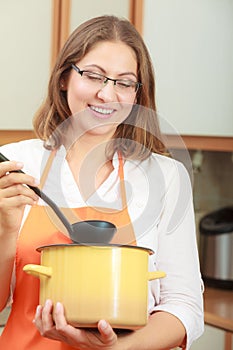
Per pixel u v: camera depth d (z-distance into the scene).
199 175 3.78
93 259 1.29
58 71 1.68
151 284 1.66
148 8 3.07
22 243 1.66
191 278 1.66
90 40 1.58
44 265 1.34
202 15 3.17
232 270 3.45
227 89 3.24
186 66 3.15
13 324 1.66
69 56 1.62
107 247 1.29
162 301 1.67
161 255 1.68
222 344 2.78
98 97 1.55
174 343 1.57
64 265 1.30
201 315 1.67
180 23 3.13
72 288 1.29
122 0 3.09
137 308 1.31
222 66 3.22
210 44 3.19
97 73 1.55
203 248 3.57
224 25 3.21
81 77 1.56
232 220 3.55
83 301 1.29
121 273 1.29
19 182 1.37
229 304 3.09
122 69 1.56
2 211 1.43
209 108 3.21
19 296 1.66
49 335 1.35
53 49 3.13
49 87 1.75
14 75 3.19
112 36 1.58
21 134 3.21
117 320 1.29
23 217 1.68
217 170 3.82
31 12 3.16
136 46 1.61
